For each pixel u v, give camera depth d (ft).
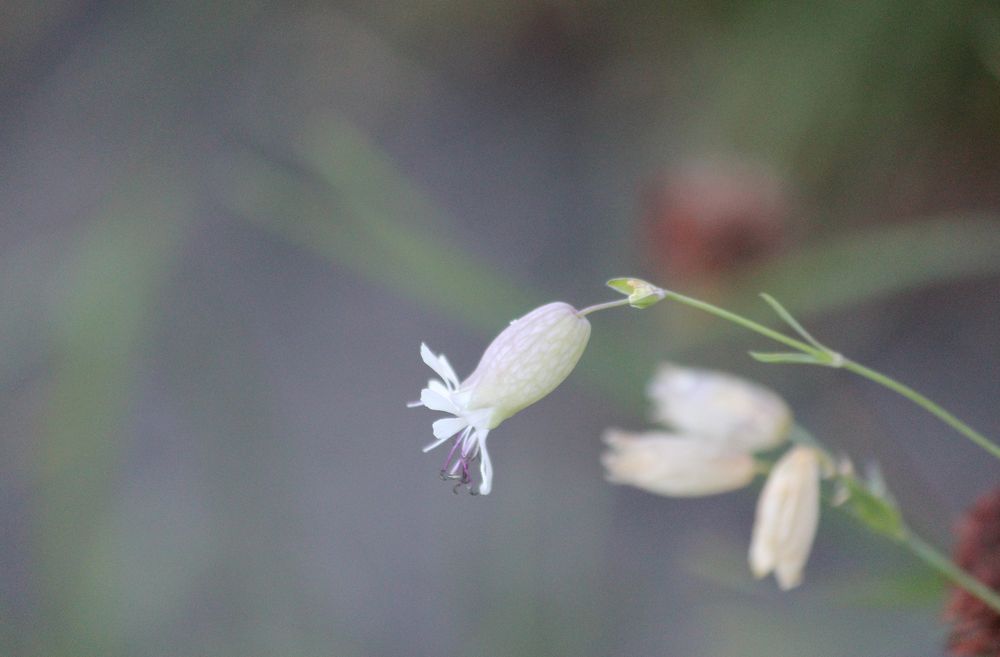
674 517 2.01
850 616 1.65
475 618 1.80
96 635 1.63
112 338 1.68
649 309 1.89
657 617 1.86
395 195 1.61
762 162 2.00
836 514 1.49
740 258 1.74
